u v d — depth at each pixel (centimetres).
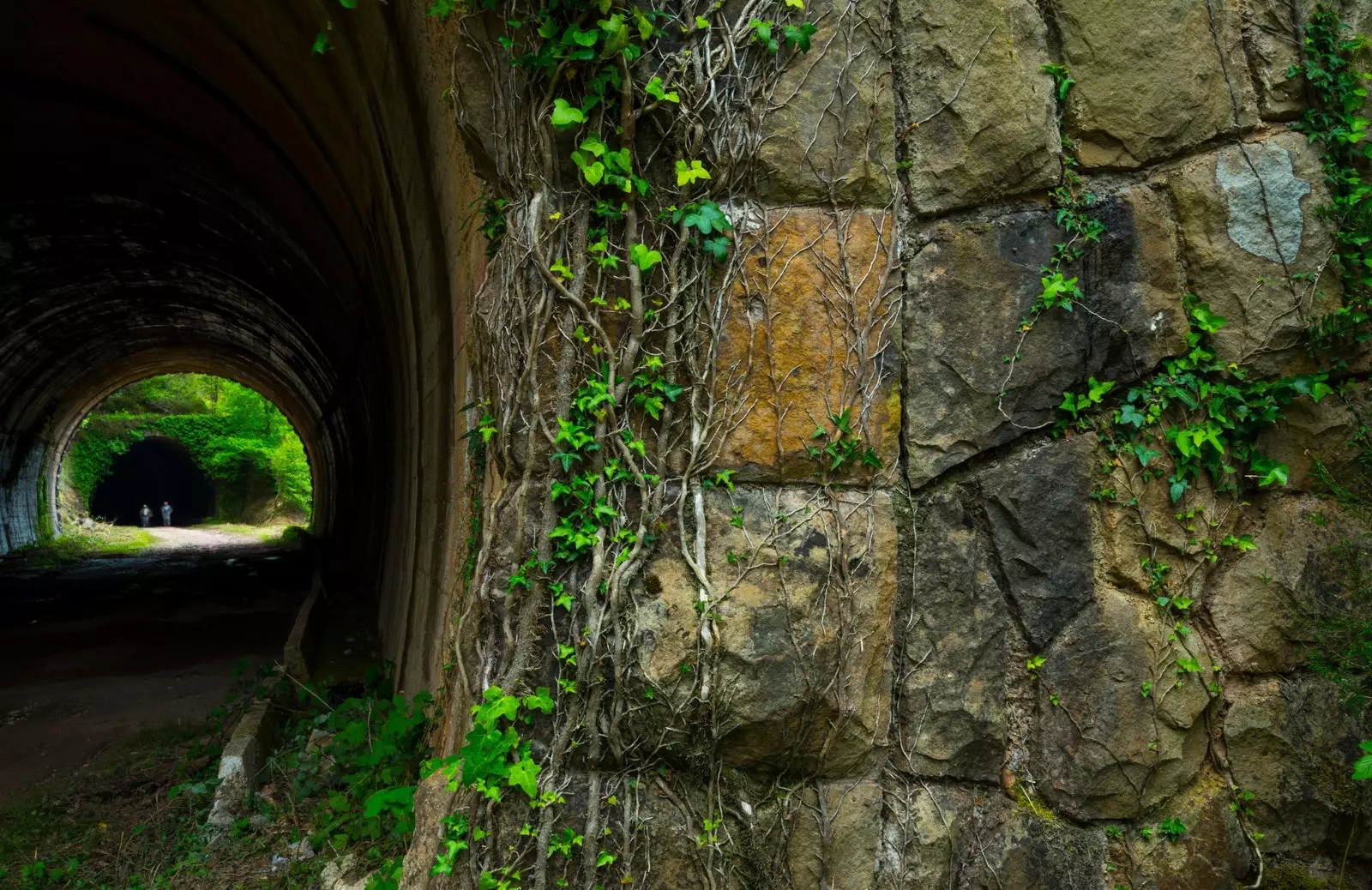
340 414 1510
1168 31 267
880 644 251
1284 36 274
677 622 236
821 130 251
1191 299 266
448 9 247
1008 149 259
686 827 237
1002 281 260
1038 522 258
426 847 248
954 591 257
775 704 239
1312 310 268
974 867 253
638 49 238
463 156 283
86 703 643
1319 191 271
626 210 241
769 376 246
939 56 258
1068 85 264
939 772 255
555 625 237
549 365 241
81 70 688
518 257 243
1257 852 259
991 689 257
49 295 1372
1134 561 260
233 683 695
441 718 320
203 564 1738
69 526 2452
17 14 593
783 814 244
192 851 374
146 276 1417
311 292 1077
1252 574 264
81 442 3106
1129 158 267
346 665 702
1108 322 263
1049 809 255
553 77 237
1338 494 269
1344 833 263
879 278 254
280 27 464
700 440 242
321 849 360
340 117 498
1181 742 257
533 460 239
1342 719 265
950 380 258
